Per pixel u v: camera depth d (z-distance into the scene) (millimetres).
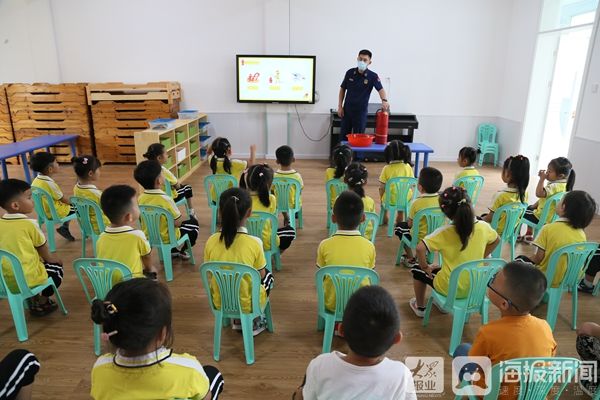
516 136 6340
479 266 1984
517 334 1362
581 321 2500
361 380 1046
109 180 5605
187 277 2996
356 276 1912
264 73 6629
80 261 1982
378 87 5699
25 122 6375
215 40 6633
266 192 2859
